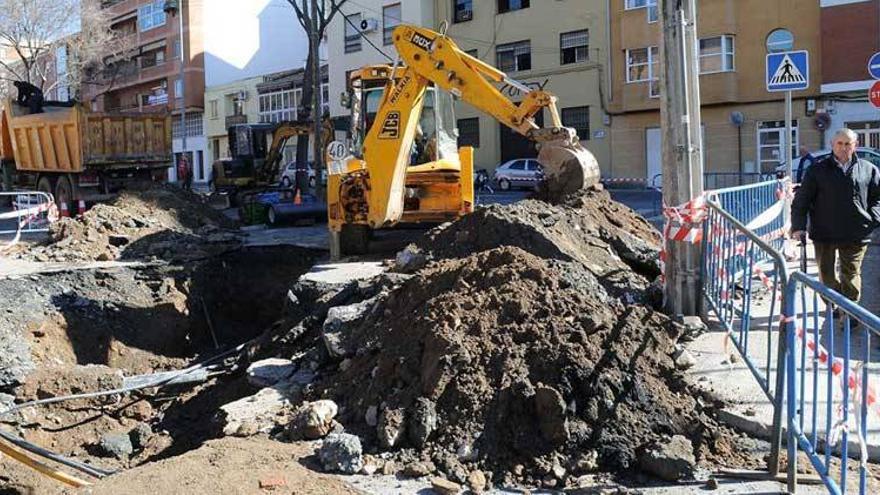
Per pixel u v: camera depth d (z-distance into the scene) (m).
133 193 17.62
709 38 30.73
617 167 34.31
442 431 5.49
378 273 10.80
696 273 7.25
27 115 22.58
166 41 59.94
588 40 34.75
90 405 9.36
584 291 6.92
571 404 5.37
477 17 38.69
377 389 6.05
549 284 6.46
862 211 6.89
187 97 57.69
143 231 15.64
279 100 49.50
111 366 11.41
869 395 4.45
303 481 5.05
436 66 11.03
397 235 13.20
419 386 5.78
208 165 57.34
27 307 11.30
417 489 4.98
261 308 14.02
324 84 45.25
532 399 5.42
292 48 58.50
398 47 11.12
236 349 11.16
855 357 6.40
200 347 12.93
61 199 21.19
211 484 4.98
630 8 33.19
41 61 46.53
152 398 9.67
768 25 29.72
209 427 7.87
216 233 16.61
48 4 41.06
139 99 64.94
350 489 4.97
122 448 8.34
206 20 57.84
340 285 10.26
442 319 6.16
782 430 5.04
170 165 21.58
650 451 5.02
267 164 25.23
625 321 6.16
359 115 13.00
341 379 6.57
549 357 5.66
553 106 11.34
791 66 10.85
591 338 5.85
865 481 4.14
